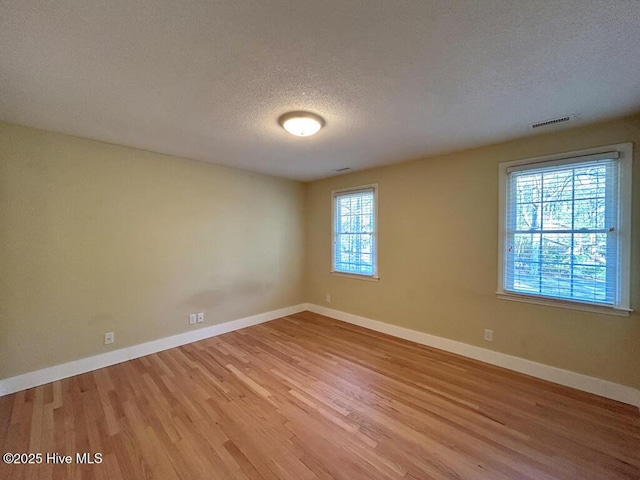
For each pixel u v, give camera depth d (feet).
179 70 5.38
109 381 8.50
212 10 3.93
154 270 10.69
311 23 4.19
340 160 11.78
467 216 10.18
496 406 7.18
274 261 14.93
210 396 7.68
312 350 10.81
